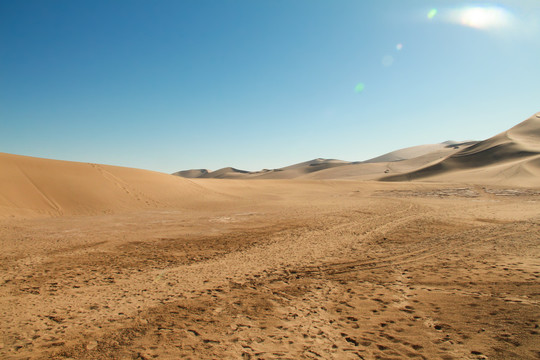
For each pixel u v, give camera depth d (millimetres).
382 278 7375
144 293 6703
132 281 7625
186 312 5555
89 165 29188
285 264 9094
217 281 7555
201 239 13117
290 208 23969
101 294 6684
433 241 11523
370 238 12727
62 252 10898
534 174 46562
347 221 17281
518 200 26328
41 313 5617
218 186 36688
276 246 11594
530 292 5676
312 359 3781
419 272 7664
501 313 4828
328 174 122438
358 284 6996
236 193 34031
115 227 16078
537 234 11539
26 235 13891
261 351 4027
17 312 5680
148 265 9195
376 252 10250
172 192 28828
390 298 5941
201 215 20484
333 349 4035
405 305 5527
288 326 4844
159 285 7277
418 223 16047
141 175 30516
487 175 53281
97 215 20422
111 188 25734
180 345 4242
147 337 4531
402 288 6504
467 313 4957
